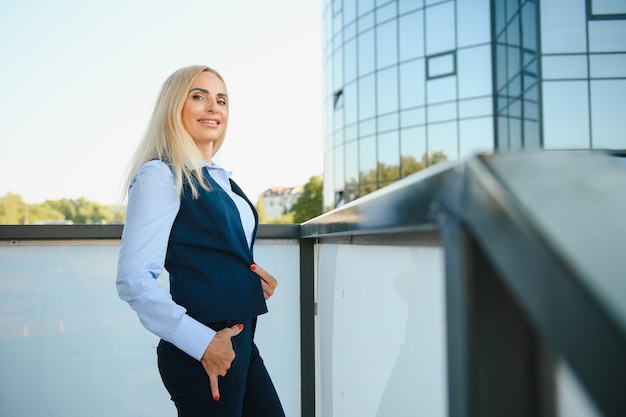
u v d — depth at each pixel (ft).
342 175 81.41
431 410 3.18
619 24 48.85
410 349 3.60
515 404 1.50
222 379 4.81
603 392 0.93
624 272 0.99
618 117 49.08
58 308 7.20
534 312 1.14
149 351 7.40
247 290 5.09
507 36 57.36
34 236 7.00
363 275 5.02
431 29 65.41
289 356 7.86
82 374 7.22
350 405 5.62
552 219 1.13
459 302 1.57
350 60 78.02
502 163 1.42
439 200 1.77
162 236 4.75
